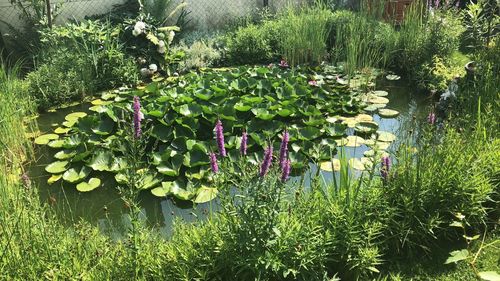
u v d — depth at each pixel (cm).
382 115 583
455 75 617
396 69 751
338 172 449
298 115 552
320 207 321
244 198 285
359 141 509
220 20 938
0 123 493
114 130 529
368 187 329
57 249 285
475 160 360
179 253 298
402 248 335
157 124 516
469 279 311
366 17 741
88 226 332
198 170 451
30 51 760
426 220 338
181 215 403
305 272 293
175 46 807
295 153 470
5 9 777
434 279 313
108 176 464
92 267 281
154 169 457
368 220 321
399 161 364
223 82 621
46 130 573
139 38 761
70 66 672
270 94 589
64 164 474
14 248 282
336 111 581
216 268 291
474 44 670
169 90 593
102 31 731
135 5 858
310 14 779
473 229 353
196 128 507
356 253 309
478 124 391
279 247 288
